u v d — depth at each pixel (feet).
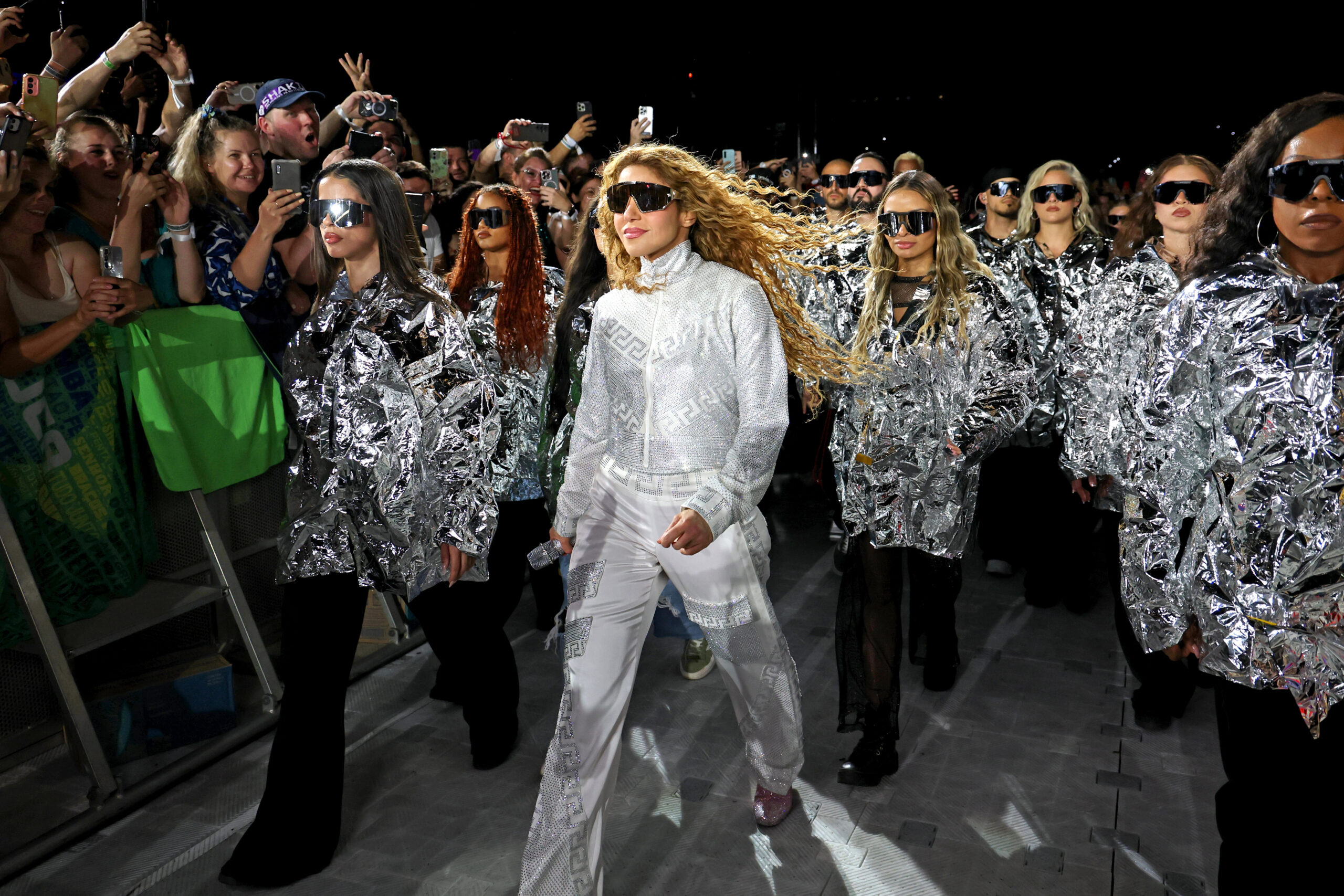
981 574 15.12
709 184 7.29
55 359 9.26
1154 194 10.56
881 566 9.48
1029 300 13.20
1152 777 9.30
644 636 7.42
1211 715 10.55
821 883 7.74
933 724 10.44
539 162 15.75
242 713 10.46
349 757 9.71
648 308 7.14
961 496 9.48
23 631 9.03
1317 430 5.48
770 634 7.65
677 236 7.25
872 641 9.36
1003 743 10.00
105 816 8.54
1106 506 11.16
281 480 12.01
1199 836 8.33
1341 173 5.27
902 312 9.40
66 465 9.32
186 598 9.90
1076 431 11.08
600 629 7.17
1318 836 5.64
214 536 10.25
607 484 7.32
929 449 9.35
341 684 7.95
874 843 8.28
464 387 7.77
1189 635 6.29
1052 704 10.85
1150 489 6.24
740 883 7.75
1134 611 6.44
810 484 19.63
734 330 7.00
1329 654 5.52
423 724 10.37
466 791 9.10
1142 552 6.33
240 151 10.68
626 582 7.25
